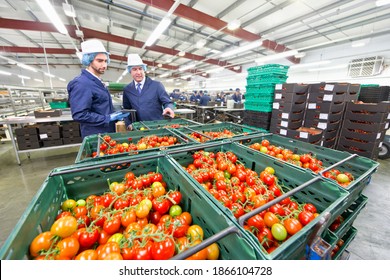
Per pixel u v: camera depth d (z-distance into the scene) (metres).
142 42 8.75
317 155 1.51
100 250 0.60
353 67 7.19
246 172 1.18
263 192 0.99
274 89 3.33
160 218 0.84
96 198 0.92
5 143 5.11
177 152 1.22
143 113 2.37
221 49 9.40
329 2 4.47
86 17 5.45
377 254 1.56
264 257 0.48
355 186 0.94
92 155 1.47
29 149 3.55
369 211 2.11
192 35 7.56
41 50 9.62
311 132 2.49
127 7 5.04
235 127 2.30
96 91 1.68
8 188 2.66
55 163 3.65
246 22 5.86
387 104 2.52
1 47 8.77
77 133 4.00
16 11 4.96
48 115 3.73
